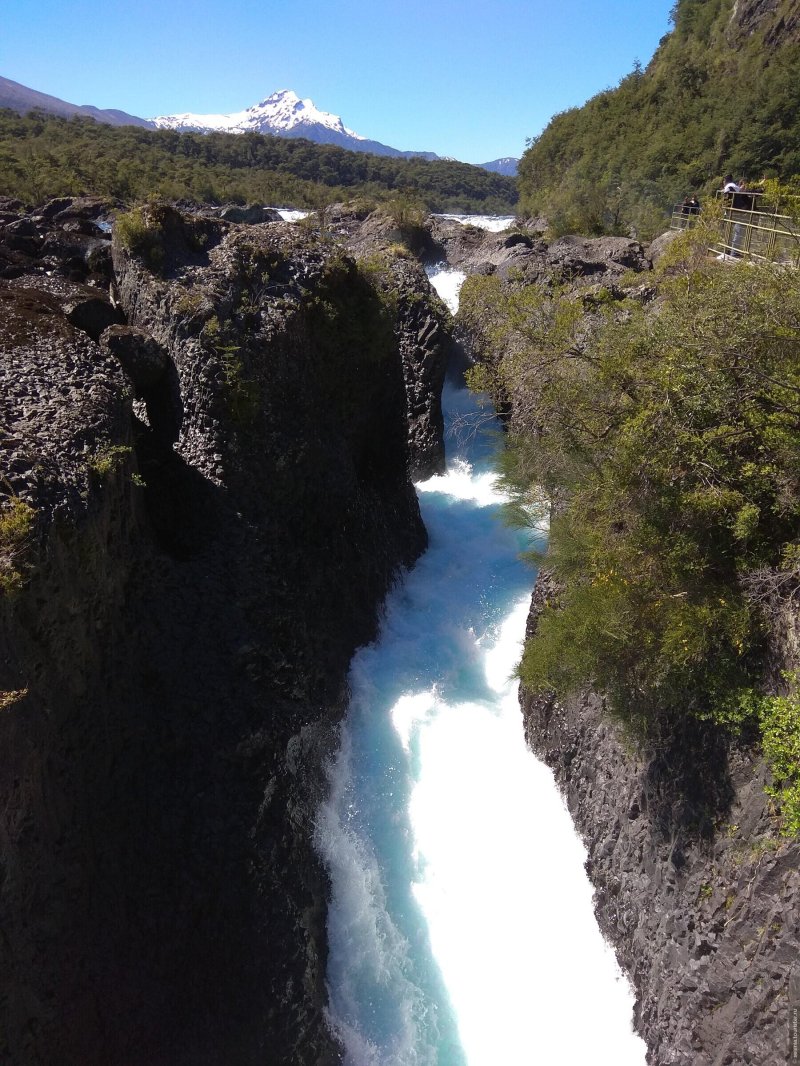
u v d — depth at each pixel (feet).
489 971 32.12
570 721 36.24
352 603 44.32
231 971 27.09
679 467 26.12
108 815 26.16
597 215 125.80
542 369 34.83
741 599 24.62
